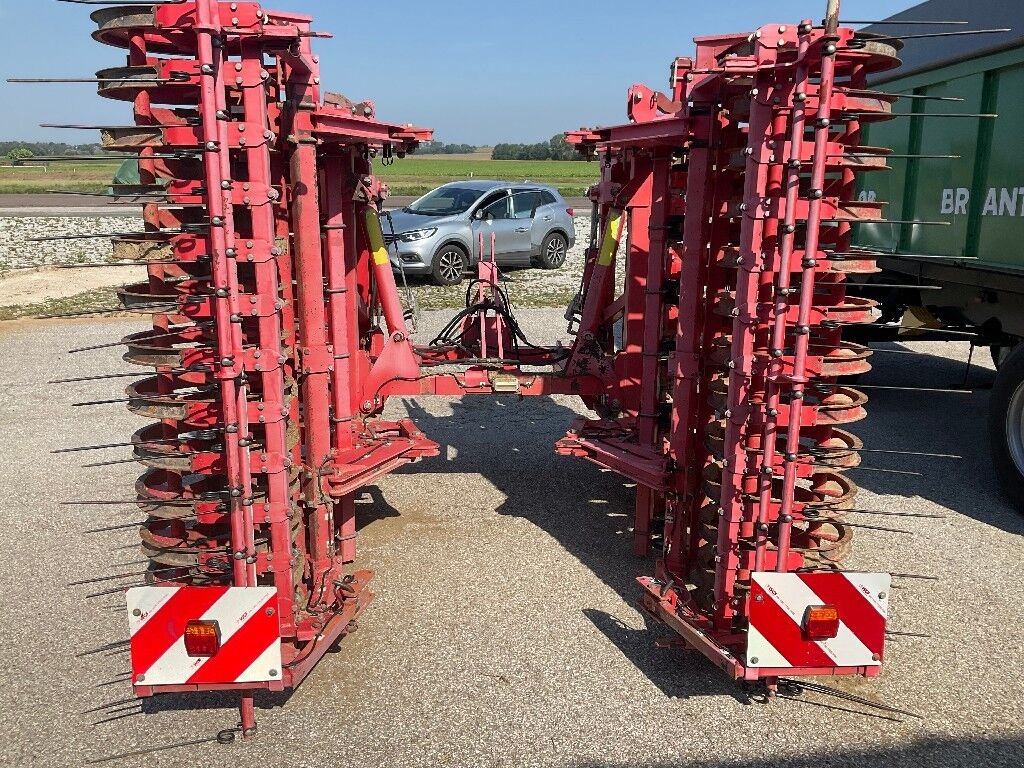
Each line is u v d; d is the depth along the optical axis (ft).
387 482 19.80
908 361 33.24
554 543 16.30
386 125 13.76
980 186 19.67
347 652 12.39
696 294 12.53
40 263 55.21
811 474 11.32
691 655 12.37
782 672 10.07
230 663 9.73
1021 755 10.25
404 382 17.58
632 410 17.10
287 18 11.40
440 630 13.02
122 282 49.47
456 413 26.05
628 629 13.09
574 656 12.32
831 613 9.84
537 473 20.44
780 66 9.31
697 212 12.34
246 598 9.57
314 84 11.65
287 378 11.10
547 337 34.99
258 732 10.54
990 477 20.30
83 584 14.40
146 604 9.58
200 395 10.27
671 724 10.75
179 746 10.29
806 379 9.79
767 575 9.83
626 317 16.97
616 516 17.71
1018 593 14.40
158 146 9.45
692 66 13.65
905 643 12.81
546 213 55.31
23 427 23.32
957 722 10.89
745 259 10.13
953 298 21.39
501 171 201.16
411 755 10.12
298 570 11.48
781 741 10.44
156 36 9.83
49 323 37.70
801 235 10.41
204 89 8.69
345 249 15.55
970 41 19.71
